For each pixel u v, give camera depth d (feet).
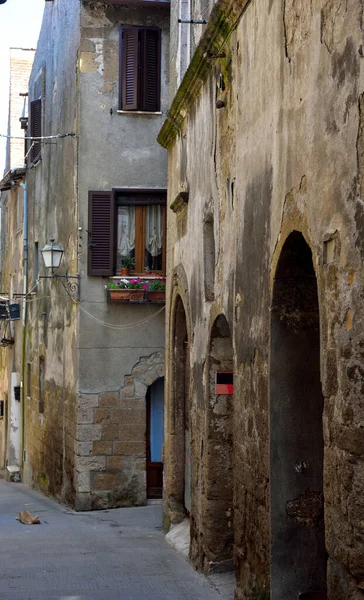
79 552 36.27
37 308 72.43
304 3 20.43
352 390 17.03
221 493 31.45
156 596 27.61
